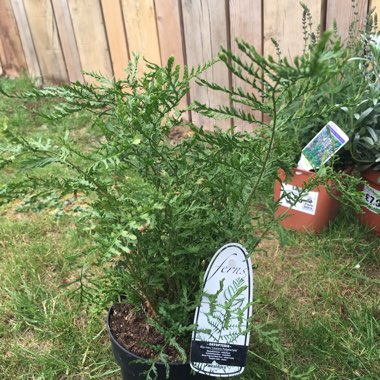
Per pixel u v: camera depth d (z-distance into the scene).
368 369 1.24
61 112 0.94
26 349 1.36
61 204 0.94
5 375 1.31
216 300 0.97
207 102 2.46
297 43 1.98
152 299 1.04
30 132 2.71
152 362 0.98
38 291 1.57
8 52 3.60
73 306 1.49
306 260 1.63
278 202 1.00
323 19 1.88
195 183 0.96
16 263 1.70
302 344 1.31
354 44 1.71
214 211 0.97
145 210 0.78
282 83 0.66
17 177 2.19
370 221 1.70
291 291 1.52
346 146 1.60
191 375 1.02
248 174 0.97
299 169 1.60
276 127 0.87
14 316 1.49
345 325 1.36
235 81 2.27
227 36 2.21
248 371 1.19
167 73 0.86
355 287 1.52
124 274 1.00
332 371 1.23
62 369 1.30
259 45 2.11
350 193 0.88
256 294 1.48
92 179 0.85
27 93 0.98
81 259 1.66
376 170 1.60
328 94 1.62
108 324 1.11
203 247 0.97
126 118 0.88
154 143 0.90
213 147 1.00
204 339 0.97
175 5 2.35
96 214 0.83
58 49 3.20
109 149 0.83
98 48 2.90
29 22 3.27
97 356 1.34
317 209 1.67
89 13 2.82
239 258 0.96
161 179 0.92
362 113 1.55
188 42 2.39
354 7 1.67
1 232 1.86
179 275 0.99
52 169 2.23
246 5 2.08
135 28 2.61
